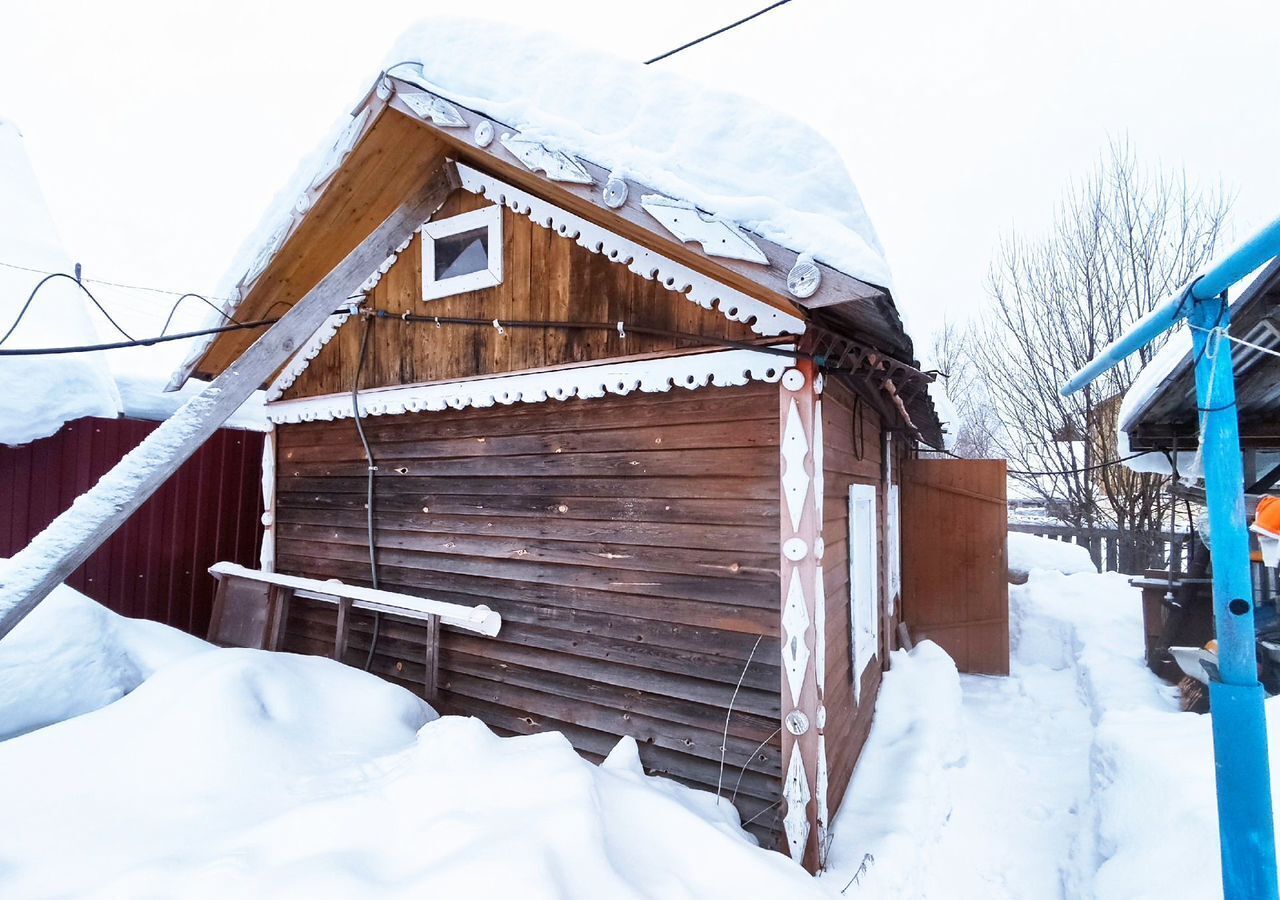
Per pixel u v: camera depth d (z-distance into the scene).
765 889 2.20
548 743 2.72
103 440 5.93
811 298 2.49
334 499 5.05
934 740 4.26
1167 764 3.34
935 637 6.82
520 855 1.87
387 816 2.24
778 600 3.12
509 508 4.07
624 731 3.54
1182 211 11.12
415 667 4.48
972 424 18.02
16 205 7.45
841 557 3.87
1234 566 1.83
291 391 5.35
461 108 3.27
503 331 4.08
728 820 2.97
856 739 4.05
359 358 4.81
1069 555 9.88
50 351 2.81
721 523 3.30
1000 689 6.16
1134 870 2.82
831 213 2.78
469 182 4.13
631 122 3.08
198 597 6.40
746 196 2.73
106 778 2.63
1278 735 2.99
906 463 7.02
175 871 1.99
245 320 4.87
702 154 2.90
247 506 6.80
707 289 3.29
